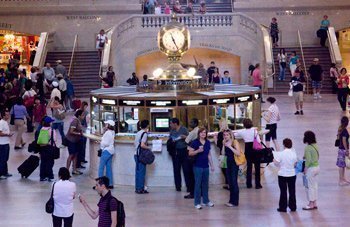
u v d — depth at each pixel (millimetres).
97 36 33906
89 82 32531
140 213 13039
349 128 22078
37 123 23812
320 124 23172
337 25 36969
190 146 13273
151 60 35094
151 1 35562
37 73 28266
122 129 15273
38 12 36938
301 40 36969
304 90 32219
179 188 14648
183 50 16406
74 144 16266
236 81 35156
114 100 15227
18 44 37750
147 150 14359
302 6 36812
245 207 13328
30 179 16203
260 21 37094
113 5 36688
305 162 13039
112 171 15172
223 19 34375
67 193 10906
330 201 13680
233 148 13289
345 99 26203
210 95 15008
